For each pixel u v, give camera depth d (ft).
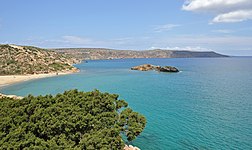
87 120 96.63
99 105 110.73
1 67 489.67
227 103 221.25
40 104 104.06
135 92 279.08
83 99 111.75
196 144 128.26
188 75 462.19
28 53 580.71
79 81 386.93
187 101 230.48
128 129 109.50
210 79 402.11
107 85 337.52
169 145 127.85
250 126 155.02
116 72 529.04
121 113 118.11
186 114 184.75
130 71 547.90
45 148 79.71
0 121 92.38
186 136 139.54
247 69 628.69
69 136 90.84
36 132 90.89
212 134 141.79
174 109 200.34
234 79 405.18
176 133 144.46
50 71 517.14
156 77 425.69
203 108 203.10
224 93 271.49
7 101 114.62
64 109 99.66
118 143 92.48
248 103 220.64
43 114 95.76
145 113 188.65
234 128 151.64
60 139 86.69
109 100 115.14
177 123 162.81
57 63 581.94
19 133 84.28
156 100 235.40
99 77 436.35
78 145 86.99
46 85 350.84
